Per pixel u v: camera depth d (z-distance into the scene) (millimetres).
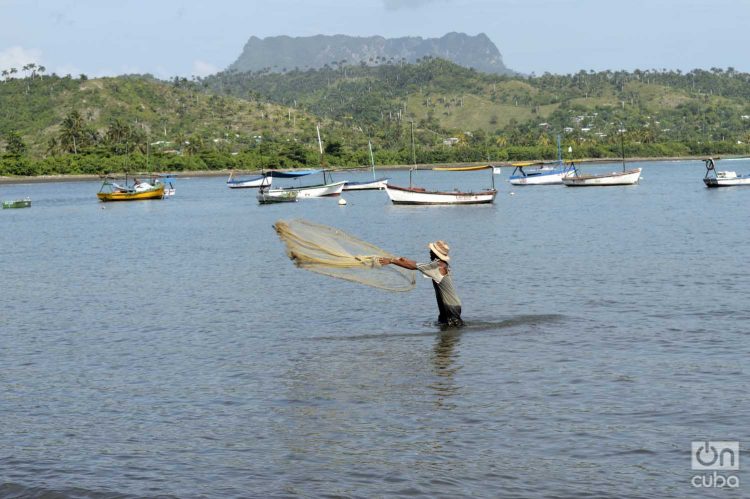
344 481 11172
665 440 12344
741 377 15477
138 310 25453
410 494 10727
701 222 55750
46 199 128125
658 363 16719
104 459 12266
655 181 141750
